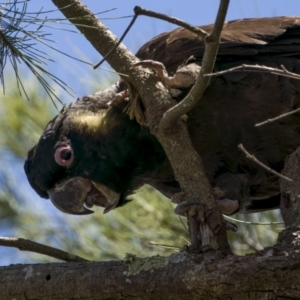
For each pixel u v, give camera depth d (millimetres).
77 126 8398
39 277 6293
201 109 7684
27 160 8797
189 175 6270
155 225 9906
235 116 7719
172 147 6285
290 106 7641
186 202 6219
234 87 7656
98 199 8625
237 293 5758
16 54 6262
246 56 7805
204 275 5844
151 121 6477
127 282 6059
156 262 6062
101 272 6164
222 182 7969
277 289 5660
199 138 7812
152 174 8430
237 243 9641
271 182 8172
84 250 10062
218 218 6188
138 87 6586
